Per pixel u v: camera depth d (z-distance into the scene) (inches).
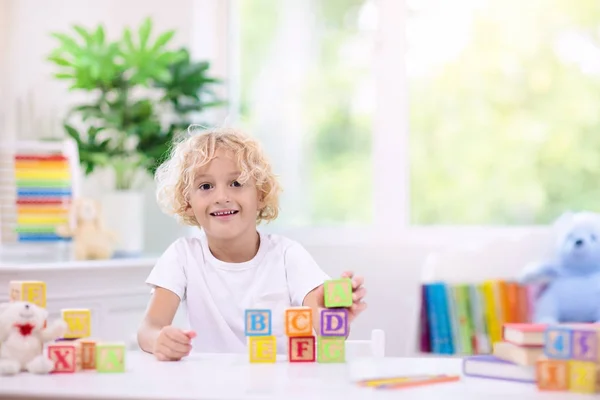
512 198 124.0
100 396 36.3
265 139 127.0
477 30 124.3
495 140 124.3
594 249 104.0
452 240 118.7
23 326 44.9
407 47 122.3
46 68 116.8
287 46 126.3
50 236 105.2
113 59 106.5
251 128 127.5
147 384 39.4
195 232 123.3
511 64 124.1
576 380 37.5
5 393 37.5
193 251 65.4
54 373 43.7
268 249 65.6
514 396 36.2
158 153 107.8
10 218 107.9
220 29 127.0
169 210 69.1
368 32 122.8
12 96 112.0
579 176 123.4
